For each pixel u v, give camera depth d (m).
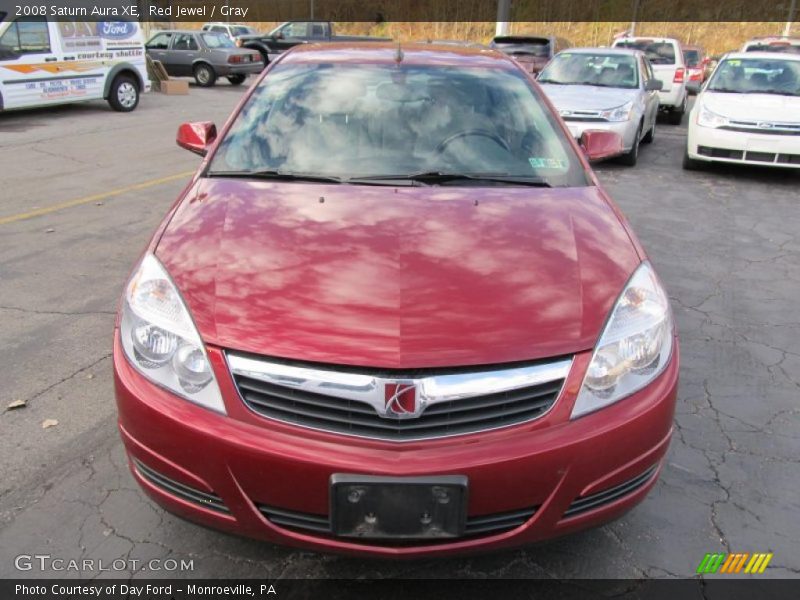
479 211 2.61
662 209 7.22
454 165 3.02
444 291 2.11
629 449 2.05
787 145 8.26
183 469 2.02
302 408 1.93
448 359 1.92
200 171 2.98
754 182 8.66
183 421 1.97
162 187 7.31
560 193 2.86
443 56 3.71
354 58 3.60
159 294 2.15
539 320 2.04
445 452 1.89
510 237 2.43
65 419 3.09
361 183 2.85
